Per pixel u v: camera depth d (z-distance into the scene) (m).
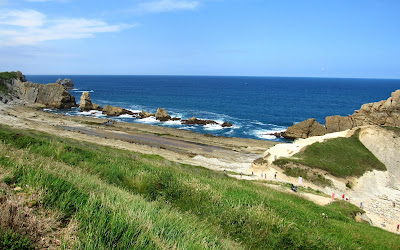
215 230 7.66
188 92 189.75
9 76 108.50
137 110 107.44
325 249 8.30
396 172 45.19
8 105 93.00
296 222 11.07
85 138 54.62
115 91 185.12
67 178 6.93
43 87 106.12
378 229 16.78
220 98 154.88
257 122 89.06
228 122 82.69
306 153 46.16
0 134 16.91
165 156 47.31
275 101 145.25
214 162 47.66
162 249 4.62
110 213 5.37
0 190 5.17
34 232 4.14
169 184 11.31
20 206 4.67
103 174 12.10
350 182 40.91
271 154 48.22
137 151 47.91
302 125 69.19
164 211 6.77
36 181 5.81
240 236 8.09
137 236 4.81
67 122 72.12
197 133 69.50
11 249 3.69
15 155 9.05
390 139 49.56
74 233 4.38
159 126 75.00
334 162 44.19
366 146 50.09
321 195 28.45
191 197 10.22
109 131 65.19
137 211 5.87
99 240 4.23
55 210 4.97
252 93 191.50
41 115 80.25
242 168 45.41
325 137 54.00
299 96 175.38
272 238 8.18
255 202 11.49
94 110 100.19
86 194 6.15
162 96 159.38
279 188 26.34
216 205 9.84
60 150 15.00
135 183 11.14
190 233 5.84
